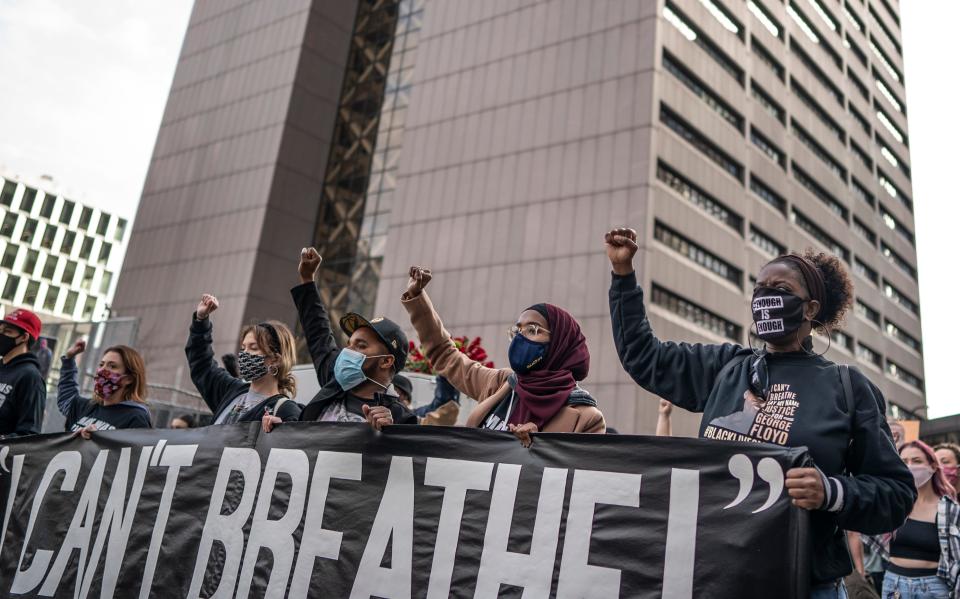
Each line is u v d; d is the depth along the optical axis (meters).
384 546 3.11
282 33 46.81
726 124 36.22
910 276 55.12
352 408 3.72
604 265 30.38
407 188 38.12
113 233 82.75
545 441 2.90
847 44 51.50
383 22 47.16
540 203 33.19
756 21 40.91
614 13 34.34
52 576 4.11
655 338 3.03
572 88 34.25
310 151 44.69
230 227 43.28
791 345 2.72
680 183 33.00
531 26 36.75
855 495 2.29
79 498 4.18
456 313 33.81
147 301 44.97
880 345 48.47
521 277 32.47
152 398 14.23
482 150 36.06
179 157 48.06
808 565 2.29
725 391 2.73
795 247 39.91
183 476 3.82
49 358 10.46
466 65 38.47
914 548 4.75
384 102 44.78
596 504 2.71
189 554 3.64
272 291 41.69
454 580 2.91
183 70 51.22
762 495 2.42
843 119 48.59
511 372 3.83
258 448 3.62
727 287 33.72
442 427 3.15
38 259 76.25
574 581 2.67
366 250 41.75
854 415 2.49
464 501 2.99
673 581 2.49
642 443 2.70
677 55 34.03
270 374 4.34
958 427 12.18
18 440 4.54
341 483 3.30
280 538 3.38
